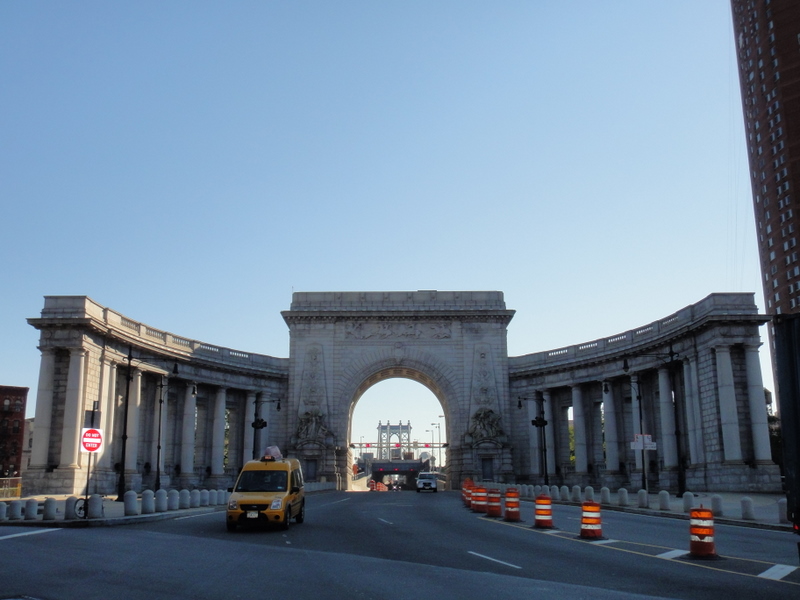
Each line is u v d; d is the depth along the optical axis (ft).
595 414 289.94
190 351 270.26
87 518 111.55
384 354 312.29
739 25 429.79
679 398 237.66
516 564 67.10
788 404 48.39
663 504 139.13
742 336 205.36
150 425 253.24
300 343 312.91
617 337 269.44
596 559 70.03
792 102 382.22
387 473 533.96
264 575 60.08
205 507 155.02
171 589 53.36
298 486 112.98
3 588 52.80
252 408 302.25
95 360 214.90
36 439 201.26
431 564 67.72
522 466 307.58
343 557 72.43
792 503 47.80
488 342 313.32
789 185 378.53
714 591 52.26
